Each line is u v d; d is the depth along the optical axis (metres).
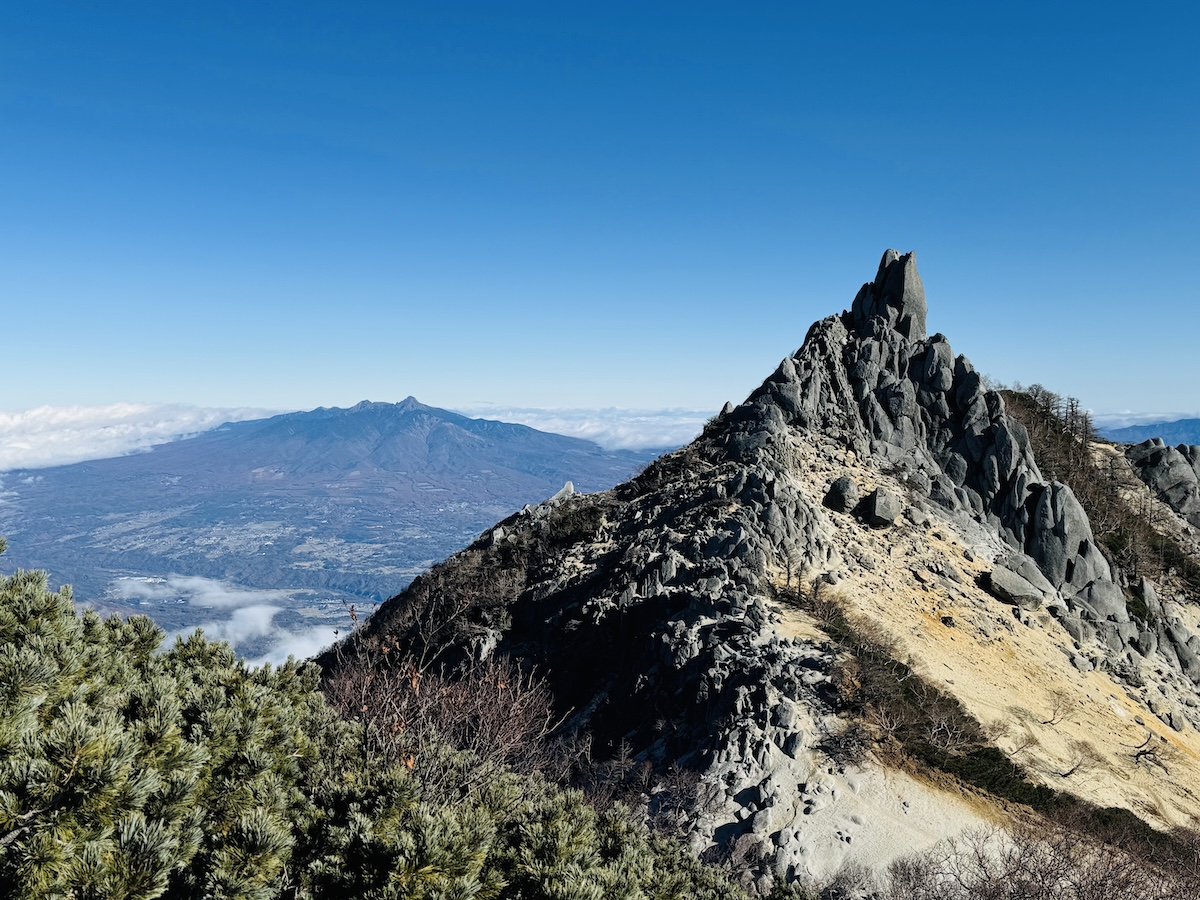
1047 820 46.34
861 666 55.28
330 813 15.54
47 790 11.16
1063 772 51.78
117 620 20.70
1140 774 55.38
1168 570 100.25
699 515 77.06
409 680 30.11
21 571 17.94
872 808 45.97
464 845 13.90
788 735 49.81
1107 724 61.06
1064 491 87.12
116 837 11.51
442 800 18.20
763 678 53.50
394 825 14.73
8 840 11.04
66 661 15.16
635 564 72.19
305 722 20.42
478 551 96.56
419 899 13.09
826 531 76.25
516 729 33.72
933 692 55.50
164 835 11.38
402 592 99.31
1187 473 116.38
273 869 13.01
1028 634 70.75
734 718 51.62
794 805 46.00
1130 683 71.12
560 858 15.39
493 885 14.52
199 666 19.45
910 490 88.44
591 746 58.59
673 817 45.91
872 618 64.31
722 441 95.50
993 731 53.69
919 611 68.19
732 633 60.03
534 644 72.38
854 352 102.19
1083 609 80.44
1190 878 39.22
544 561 85.88
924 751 49.91
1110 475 115.75
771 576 68.06
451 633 75.50
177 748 13.63
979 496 90.25
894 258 108.00
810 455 91.25
